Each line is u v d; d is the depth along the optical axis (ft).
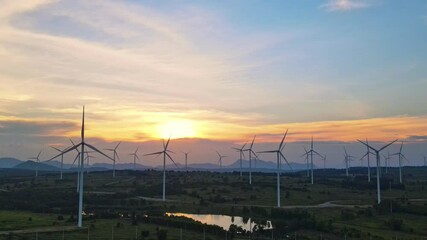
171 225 497.87
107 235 424.46
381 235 454.81
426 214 597.11
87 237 411.75
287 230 483.51
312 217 554.46
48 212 632.79
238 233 456.86
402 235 460.55
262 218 600.80
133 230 457.68
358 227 504.84
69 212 629.51
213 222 568.41
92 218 552.00
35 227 475.31
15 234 422.82
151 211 650.43
